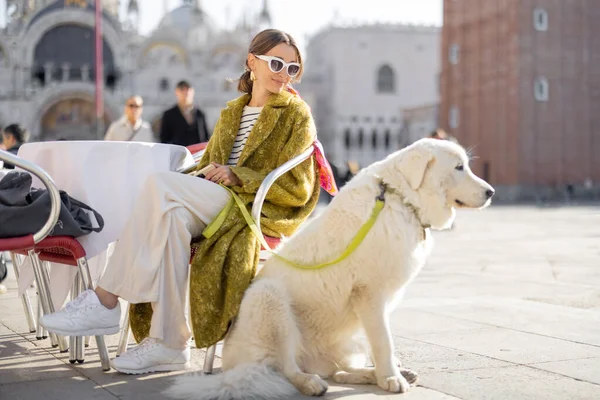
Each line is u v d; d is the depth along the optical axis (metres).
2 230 3.51
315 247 3.49
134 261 3.59
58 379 3.66
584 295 6.68
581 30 45.66
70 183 4.12
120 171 4.19
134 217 3.62
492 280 7.92
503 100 45.62
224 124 4.14
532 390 3.43
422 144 3.47
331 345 3.63
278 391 3.26
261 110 4.02
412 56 79.56
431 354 4.24
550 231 16.94
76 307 3.54
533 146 44.62
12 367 3.95
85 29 67.44
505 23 45.41
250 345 3.40
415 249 3.46
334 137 78.25
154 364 3.73
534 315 5.59
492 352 4.29
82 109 65.62
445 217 3.46
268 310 3.38
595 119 46.16
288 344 3.39
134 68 69.44
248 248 3.61
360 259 3.41
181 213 3.62
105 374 3.76
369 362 4.21
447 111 50.25
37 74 67.62
